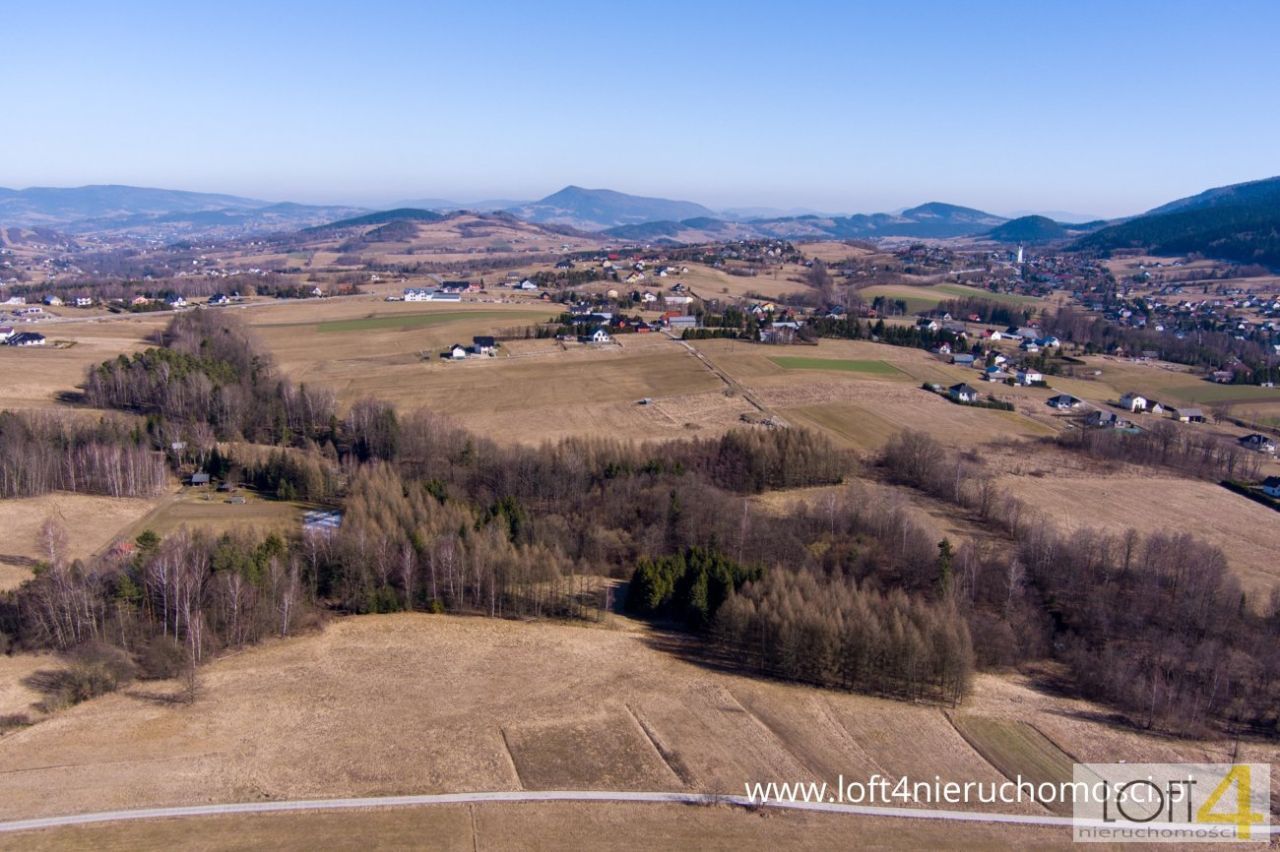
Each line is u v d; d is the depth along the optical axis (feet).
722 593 301.84
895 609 272.92
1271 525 405.18
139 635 268.41
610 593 331.98
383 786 203.62
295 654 271.69
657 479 413.39
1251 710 258.57
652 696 252.21
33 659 259.39
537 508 400.06
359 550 312.09
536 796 201.26
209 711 236.02
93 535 347.56
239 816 190.49
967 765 222.89
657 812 197.06
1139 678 266.77
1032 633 299.58
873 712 249.34
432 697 247.29
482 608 313.12
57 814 189.37
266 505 393.50
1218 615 303.27
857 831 193.16
